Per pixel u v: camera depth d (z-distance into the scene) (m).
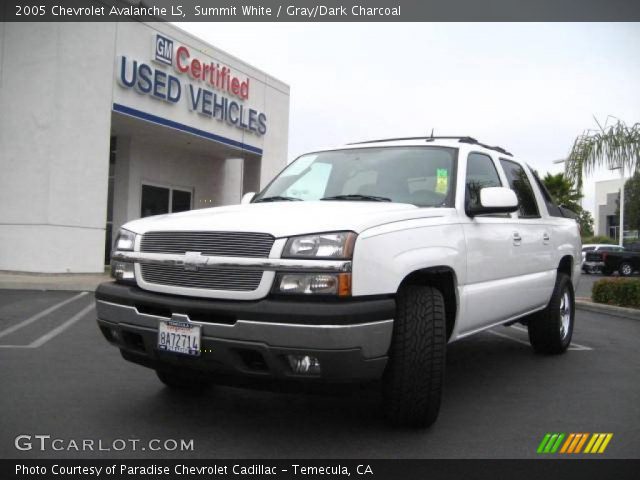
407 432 3.69
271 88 19.20
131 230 3.84
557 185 30.52
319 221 3.31
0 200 12.73
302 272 3.16
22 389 4.55
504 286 4.74
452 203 4.24
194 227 3.52
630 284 10.37
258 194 5.04
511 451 3.42
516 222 5.16
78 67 12.69
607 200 49.69
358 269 3.19
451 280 4.02
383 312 3.21
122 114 13.66
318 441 3.52
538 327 6.16
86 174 12.95
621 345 7.05
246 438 3.55
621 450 3.47
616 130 10.86
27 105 12.54
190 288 3.40
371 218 3.41
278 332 3.10
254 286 3.24
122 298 3.64
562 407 4.34
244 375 3.28
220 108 16.66
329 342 3.05
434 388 3.52
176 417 3.93
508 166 5.56
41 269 12.32
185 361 3.40
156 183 16.86
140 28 14.09
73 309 8.83
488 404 4.41
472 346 6.95
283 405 4.23
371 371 3.23
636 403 4.47
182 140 16.44
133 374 5.07
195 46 15.73
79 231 12.86
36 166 12.41
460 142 4.80
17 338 6.68
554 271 5.95
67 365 5.39
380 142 5.04
